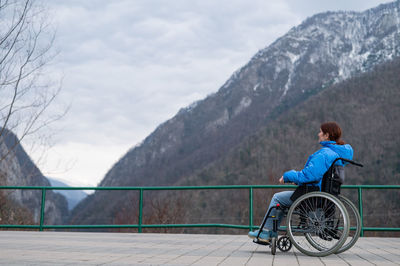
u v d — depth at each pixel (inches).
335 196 163.3
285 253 165.8
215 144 7071.9
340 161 162.2
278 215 165.8
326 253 154.6
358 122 3769.7
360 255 162.2
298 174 161.3
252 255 157.3
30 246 188.9
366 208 1662.2
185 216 663.1
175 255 155.0
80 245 195.6
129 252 165.0
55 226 305.0
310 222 161.2
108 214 2586.1
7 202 468.8
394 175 2758.4
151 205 673.0
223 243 212.7
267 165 3181.6
